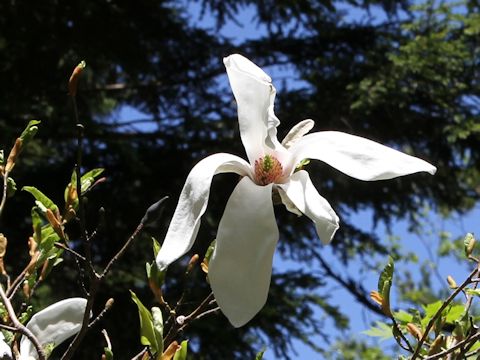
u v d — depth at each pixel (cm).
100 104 1386
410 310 246
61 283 1097
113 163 1229
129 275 1138
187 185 168
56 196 1203
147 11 1272
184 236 162
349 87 1266
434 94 1301
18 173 1165
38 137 1163
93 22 1202
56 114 1173
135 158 1187
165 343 179
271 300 1175
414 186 1382
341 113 1302
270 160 180
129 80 1441
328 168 1290
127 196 1217
